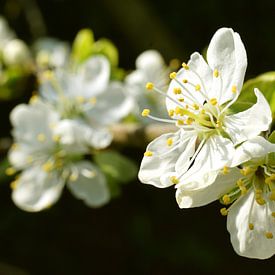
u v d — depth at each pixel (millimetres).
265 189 280
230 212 279
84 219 468
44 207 334
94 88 334
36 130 334
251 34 419
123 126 321
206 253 455
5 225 442
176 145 281
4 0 441
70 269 466
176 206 458
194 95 284
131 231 460
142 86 344
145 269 471
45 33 426
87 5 433
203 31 424
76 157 333
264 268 464
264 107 268
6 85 351
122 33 425
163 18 425
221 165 273
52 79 336
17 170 350
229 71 279
